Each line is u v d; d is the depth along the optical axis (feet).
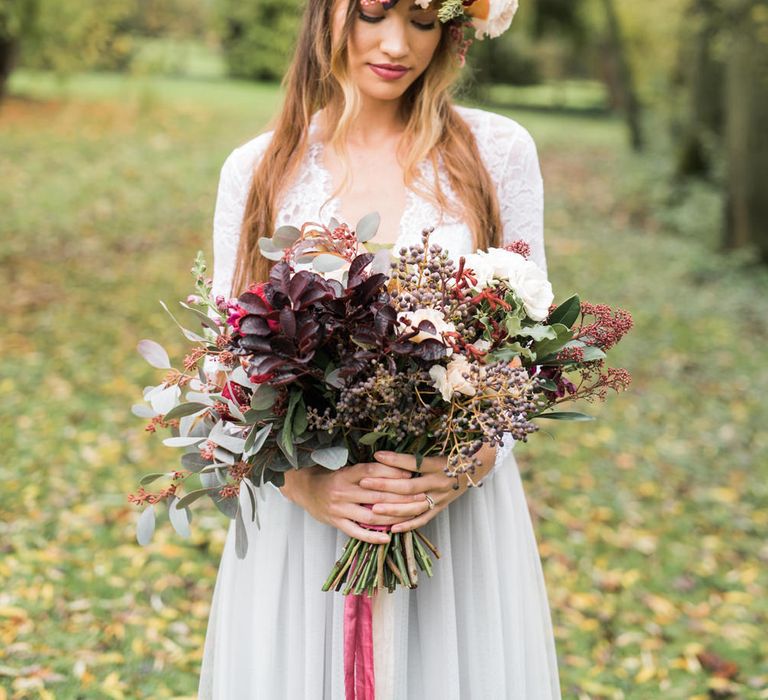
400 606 6.53
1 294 24.57
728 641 12.15
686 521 15.48
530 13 70.38
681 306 28.50
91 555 12.80
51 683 10.13
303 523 6.86
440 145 7.16
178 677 10.48
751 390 22.11
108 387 18.99
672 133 51.57
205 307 6.17
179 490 14.64
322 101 7.27
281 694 6.97
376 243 6.82
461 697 6.91
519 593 7.07
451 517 6.83
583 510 15.51
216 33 74.33
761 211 32.45
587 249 34.65
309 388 5.72
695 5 35.68
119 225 32.30
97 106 53.26
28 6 35.73
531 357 5.71
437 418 5.79
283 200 7.18
